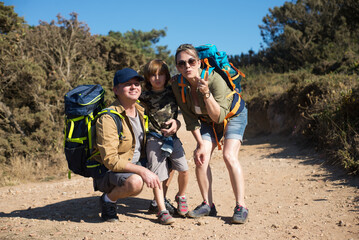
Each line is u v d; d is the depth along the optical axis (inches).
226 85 140.5
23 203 204.8
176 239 119.9
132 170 128.0
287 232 123.3
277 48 1123.3
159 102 144.8
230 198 195.0
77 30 568.7
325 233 119.1
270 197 184.2
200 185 153.4
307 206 157.8
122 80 129.4
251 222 139.2
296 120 399.5
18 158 339.0
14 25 502.3
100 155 133.9
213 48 141.0
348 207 148.3
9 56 439.5
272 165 270.7
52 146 387.9
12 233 128.9
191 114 145.6
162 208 142.0
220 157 352.8
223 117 136.7
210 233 126.3
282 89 514.6
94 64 553.6
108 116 128.7
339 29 1010.1
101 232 127.3
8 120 394.9
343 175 205.6
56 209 173.3
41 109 415.5
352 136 242.2
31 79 410.3
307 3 1161.4
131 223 141.2
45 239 120.0
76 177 313.7
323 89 343.3
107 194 142.6
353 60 560.1
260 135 499.5
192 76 133.5
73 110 129.5
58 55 542.6
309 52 972.6
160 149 142.7
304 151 300.8
